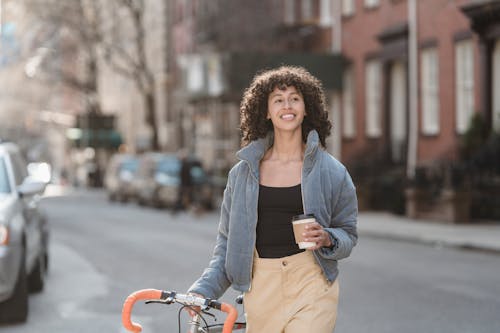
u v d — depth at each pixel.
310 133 4.99
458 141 29.20
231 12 43.66
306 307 4.93
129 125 75.00
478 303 12.07
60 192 66.94
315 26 40.28
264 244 4.99
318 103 5.14
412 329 10.27
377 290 13.28
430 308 11.67
